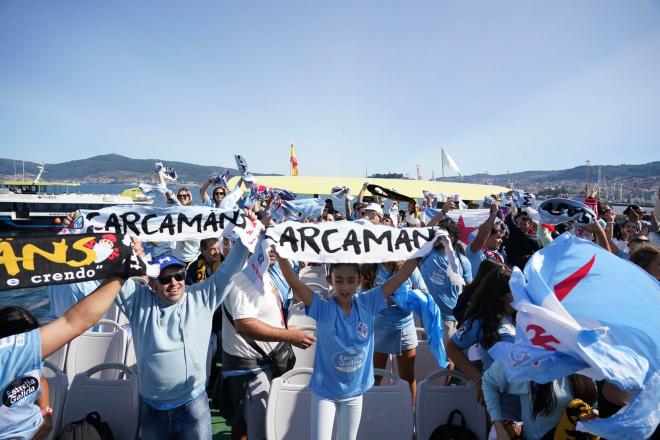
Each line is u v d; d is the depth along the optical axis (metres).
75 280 1.71
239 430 2.93
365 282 3.83
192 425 2.50
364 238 2.60
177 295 2.44
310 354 3.72
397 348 3.56
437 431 2.60
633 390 1.53
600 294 1.70
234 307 2.71
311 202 7.41
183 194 6.31
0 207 29.42
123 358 3.47
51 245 1.69
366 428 2.67
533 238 6.03
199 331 2.51
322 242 2.57
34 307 9.46
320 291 5.33
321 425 2.46
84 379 2.85
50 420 2.36
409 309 3.38
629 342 1.58
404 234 2.66
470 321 2.62
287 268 2.54
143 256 1.99
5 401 1.73
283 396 2.70
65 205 30.56
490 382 2.25
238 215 2.88
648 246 2.98
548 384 2.03
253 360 2.91
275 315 2.98
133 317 2.45
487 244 5.29
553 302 1.58
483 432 2.65
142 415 2.56
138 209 2.85
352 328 2.49
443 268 4.20
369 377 2.59
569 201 4.02
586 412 1.94
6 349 1.70
